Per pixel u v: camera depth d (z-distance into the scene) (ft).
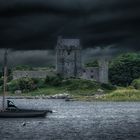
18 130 355.77
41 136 316.40
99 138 305.73
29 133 335.26
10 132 341.41
